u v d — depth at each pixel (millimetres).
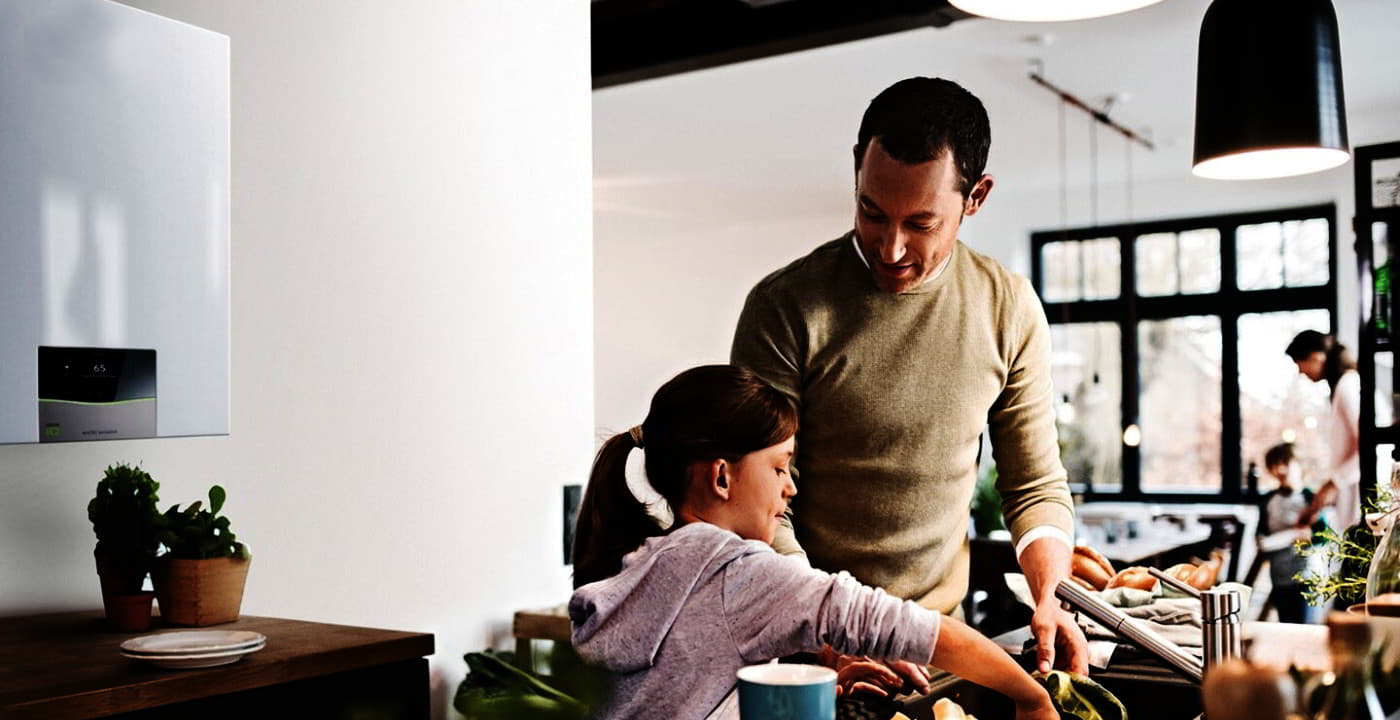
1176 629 1940
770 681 1018
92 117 1890
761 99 6090
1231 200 7906
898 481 1964
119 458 2270
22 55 1800
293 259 2545
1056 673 1566
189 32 2035
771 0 4277
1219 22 2154
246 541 2449
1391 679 920
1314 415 7820
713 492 1528
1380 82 5934
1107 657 1786
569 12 3258
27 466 2146
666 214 9250
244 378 2445
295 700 1848
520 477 3072
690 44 4535
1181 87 5977
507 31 3064
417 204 2818
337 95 2643
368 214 2705
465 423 2924
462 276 2926
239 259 2436
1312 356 5570
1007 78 5809
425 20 2848
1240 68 2123
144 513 2029
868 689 1551
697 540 1453
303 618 2553
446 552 2873
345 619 2639
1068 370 8602
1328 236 7723
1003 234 8766
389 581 2738
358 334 2678
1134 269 8398
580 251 3268
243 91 2451
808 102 6148
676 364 9875
